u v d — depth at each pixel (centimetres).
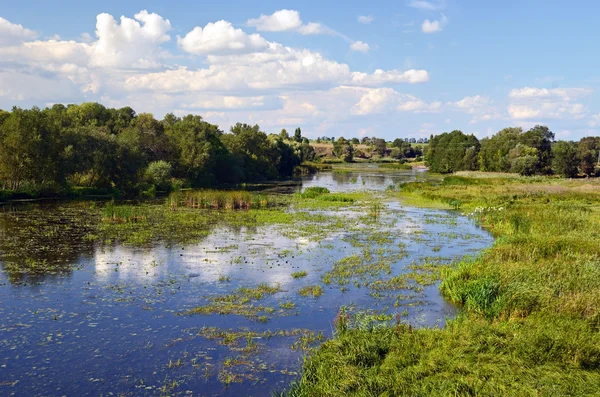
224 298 1909
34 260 2448
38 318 1677
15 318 1672
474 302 1694
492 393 1045
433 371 1163
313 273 2311
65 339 1505
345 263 2502
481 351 1263
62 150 5341
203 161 7488
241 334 1557
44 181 5197
